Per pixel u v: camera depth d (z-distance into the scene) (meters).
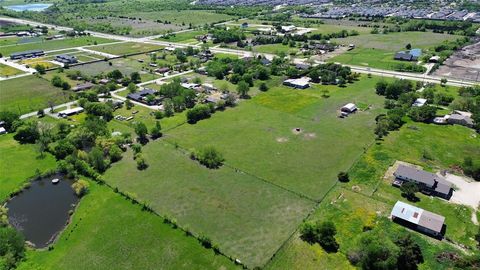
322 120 153.12
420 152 126.06
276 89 191.00
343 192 105.38
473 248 84.06
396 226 91.38
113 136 135.38
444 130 141.25
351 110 159.62
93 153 119.19
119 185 110.94
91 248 87.44
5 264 80.25
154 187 109.62
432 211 96.44
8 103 173.50
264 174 115.50
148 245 87.81
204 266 81.62
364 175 113.38
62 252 86.44
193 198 104.31
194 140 137.75
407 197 102.44
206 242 87.25
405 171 109.56
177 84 181.50
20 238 86.81
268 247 86.31
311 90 189.12
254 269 79.62
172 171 117.75
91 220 96.56
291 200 102.69
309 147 131.25
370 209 97.75
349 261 81.62
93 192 108.06
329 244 85.44
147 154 128.25
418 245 84.50
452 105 159.38
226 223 94.44
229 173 116.44
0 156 127.88
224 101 170.00
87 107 160.50
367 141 134.38
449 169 115.69
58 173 119.12
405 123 148.38
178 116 159.75
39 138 137.50
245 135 141.25
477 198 101.50
